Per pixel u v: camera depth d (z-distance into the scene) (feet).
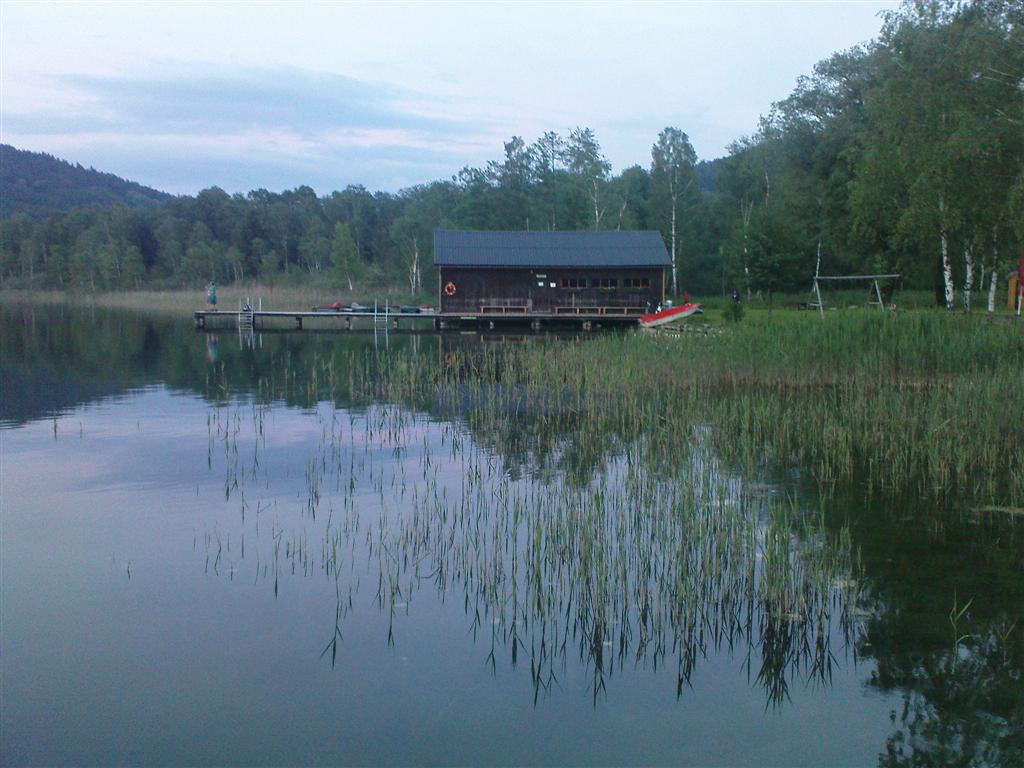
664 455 46.65
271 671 23.50
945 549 31.78
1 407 64.28
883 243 136.67
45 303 238.89
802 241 158.20
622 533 33.22
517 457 47.42
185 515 36.91
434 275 249.34
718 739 20.45
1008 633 25.04
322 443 51.52
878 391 63.16
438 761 19.62
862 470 42.86
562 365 78.79
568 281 153.79
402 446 50.67
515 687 22.77
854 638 25.02
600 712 21.66
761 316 119.03
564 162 238.68
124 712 21.56
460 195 270.26
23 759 19.65
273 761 19.58
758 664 23.88
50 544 33.14
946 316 72.59
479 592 28.43
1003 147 78.59
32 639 25.26
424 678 23.18
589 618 26.50
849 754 19.81
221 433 54.44
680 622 26.04
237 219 328.29
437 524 35.32
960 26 81.30
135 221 326.85
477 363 92.32
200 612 27.04
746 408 55.11
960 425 48.62
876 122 100.12
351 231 313.12
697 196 217.77
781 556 27.71
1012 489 38.27
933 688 22.52
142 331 137.59
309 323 159.94
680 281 208.64
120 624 26.22
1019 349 64.03
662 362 74.13
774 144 185.37
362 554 31.96
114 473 44.04
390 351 106.93
